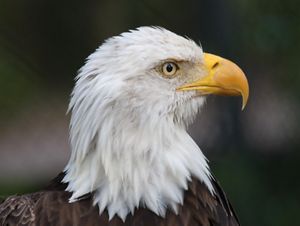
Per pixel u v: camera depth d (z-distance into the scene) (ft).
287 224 57.62
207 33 58.03
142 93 35.32
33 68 64.90
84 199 35.45
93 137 35.27
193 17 59.11
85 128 35.37
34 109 66.23
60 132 67.67
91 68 35.47
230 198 56.85
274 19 59.06
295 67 59.88
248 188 57.41
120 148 35.12
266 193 58.03
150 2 61.41
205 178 36.29
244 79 37.27
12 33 64.23
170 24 60.54
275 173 58.90
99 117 35.06
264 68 60.13
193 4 59.06
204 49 57.72
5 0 64.18
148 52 35.60
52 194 35.81
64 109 66.13
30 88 65.26
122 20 64.18
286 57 59.82
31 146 69.36
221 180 57.16
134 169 35.22
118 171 35.19
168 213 35.24
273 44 59.16
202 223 35.55
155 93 35.60
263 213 57.36
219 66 37.22
